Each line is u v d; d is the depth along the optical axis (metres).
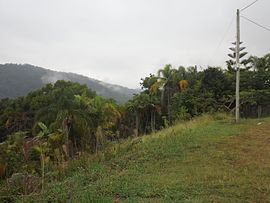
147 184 8.53
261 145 13.61
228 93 36.53
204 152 12.39
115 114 36.97
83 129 28.86
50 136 22.62
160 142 14.26
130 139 15.66
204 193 7.84
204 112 32.62
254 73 39.38
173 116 36.75
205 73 37.69
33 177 9.17
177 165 10.68
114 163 11.28
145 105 45.03
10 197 7.80
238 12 22.81
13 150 18.83
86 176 9.71
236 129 18.17
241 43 22.80
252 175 9.27
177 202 7.20
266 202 7.23
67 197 7.28
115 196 7.88
